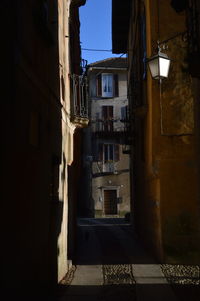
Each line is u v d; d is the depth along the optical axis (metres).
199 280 9.67
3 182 5.41
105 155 37.84
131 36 21.23
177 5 8.93
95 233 20.98
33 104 7.29
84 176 38.16
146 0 13.27
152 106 12.59
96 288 9.00
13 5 6.05
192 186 12.17
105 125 37.97
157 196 12.48
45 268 8.06
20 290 6.09
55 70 9.73
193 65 7.17
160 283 9.42
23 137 6.52
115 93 38.69
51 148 8.99
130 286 9.15
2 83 5.48
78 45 16.58
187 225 12.09
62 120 10.77
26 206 6.63
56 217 9.53
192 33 7.70
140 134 16.97
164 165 12.34
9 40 5.82
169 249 12.06
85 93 12.79
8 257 5.55
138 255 13.75
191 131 12.38
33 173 7.18
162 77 8.65
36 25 7.57
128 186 37.56
